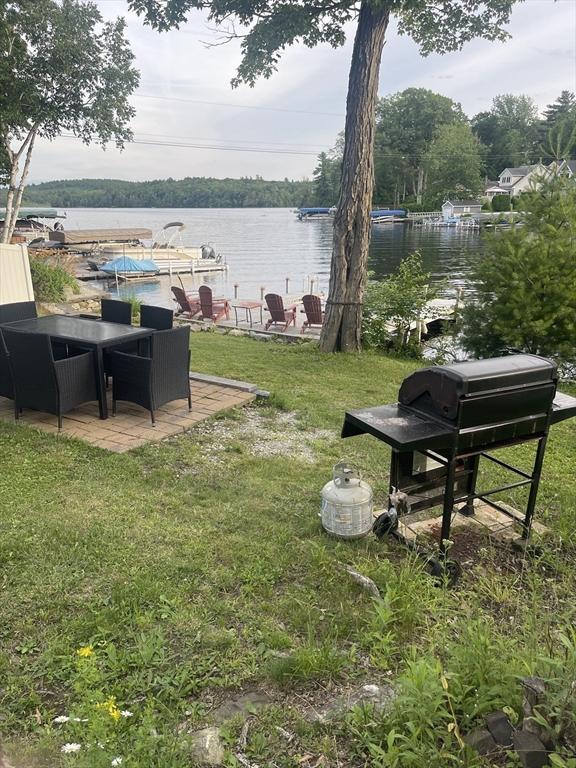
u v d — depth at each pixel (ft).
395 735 4.91
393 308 34.73
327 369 25.72
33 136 49.73
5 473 11.99
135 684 6.17
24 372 14.71
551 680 4.96
